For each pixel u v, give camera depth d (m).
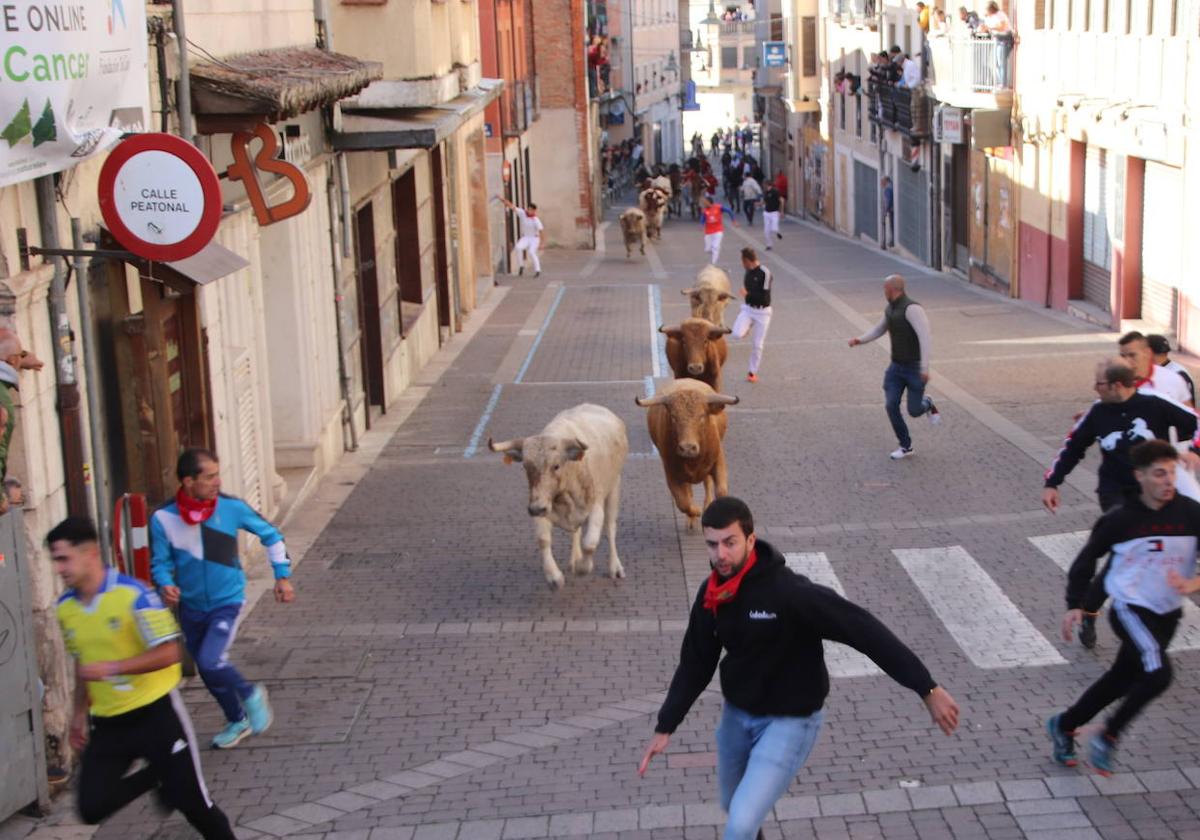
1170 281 24.25
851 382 21.36
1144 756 8.48
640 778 8.55
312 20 17.17
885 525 13.89
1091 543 8.27
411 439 18.56
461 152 30.02
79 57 8.84
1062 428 17.66
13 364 8.08
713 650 6.55
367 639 11.19
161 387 10.59
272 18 15.21
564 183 47.66
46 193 8.85
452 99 21.59
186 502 8.87
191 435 11.79
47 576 8.72
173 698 7.09
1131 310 25.95
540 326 28.98
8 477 8.43
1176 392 10.48
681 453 12.90
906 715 9.35
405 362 22.41
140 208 9.41
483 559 13.24
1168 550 8.00
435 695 10.02
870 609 11.55
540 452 11.41
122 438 10.60
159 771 7.04
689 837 7.79
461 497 15.50
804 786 8.33
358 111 19.45
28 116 8.12
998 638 10.75
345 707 9.85
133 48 9.98
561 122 47.28
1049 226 30.30
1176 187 23.83
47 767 8.67
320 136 17.19
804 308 31.28
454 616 11.67
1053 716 8.43
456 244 28.78
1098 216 27.95
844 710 9.48
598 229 56.00
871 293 34.00
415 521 14.62
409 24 19.20
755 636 6.29
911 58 43.41
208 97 11.77
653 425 13.45
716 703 9.70
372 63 16.86
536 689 10.07
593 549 11.96
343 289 18.00
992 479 15.41
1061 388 20.16
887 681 9.97
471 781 8.63
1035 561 12.60
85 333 9.42
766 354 24.47
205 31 12.72
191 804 7.13
